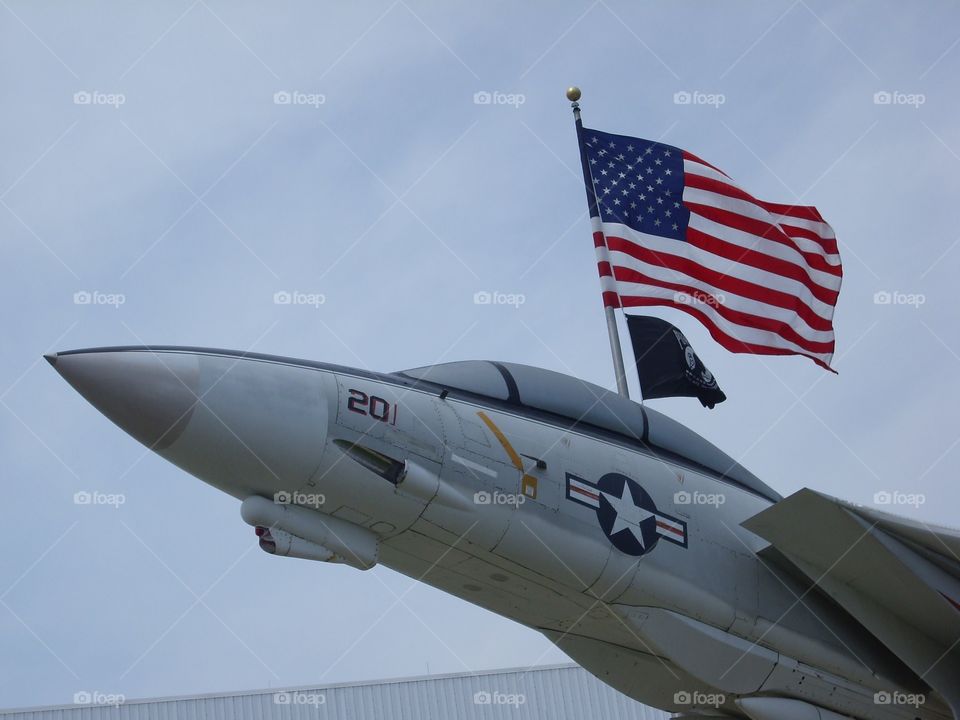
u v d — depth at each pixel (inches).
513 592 615.2
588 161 886.4
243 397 507.8
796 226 890.7
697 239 866.8
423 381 592.7
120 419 498.3
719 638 642.2
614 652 674.8
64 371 484.1
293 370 533.3
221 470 516.1
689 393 820.0
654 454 655.8
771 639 658.8
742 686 653.9
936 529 605.9
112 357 490.0
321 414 524.4
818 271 885.2
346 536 545.0
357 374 560.4
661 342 824.9
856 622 695.1
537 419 612.7
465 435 568.4
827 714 674.2
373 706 1180.5
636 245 858.8
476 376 610.9
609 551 601.3
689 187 882.8
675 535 631.8
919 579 620.4
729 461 704.4
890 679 692.1
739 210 877.8
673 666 674.2
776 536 620.4
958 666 675.4
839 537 612.4
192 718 1131.9
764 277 860.6
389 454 538.0
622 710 1216.8
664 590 621.6
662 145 901.8
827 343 866.1
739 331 843.4
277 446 512.4
